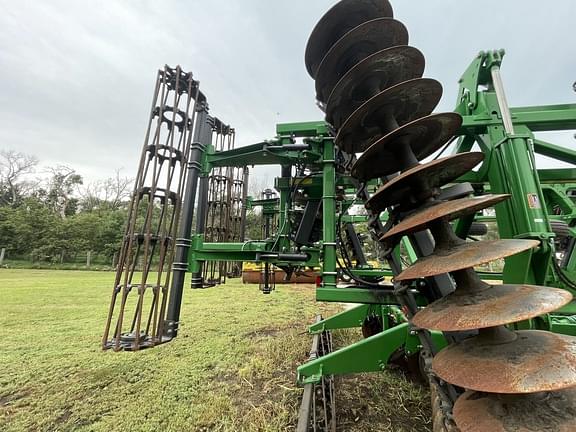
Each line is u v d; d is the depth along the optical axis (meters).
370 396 2.50
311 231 3.17
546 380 0.92
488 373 1.02
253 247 2.66
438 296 1.61
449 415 1.30
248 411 2.22
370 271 3.30
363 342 2.04
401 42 1.79
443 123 1.56
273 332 4.38
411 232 1.43
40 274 16.88
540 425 0.96
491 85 2.10
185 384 2.68
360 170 1.68
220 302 7.11
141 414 2.21
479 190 2.42
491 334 1.17
